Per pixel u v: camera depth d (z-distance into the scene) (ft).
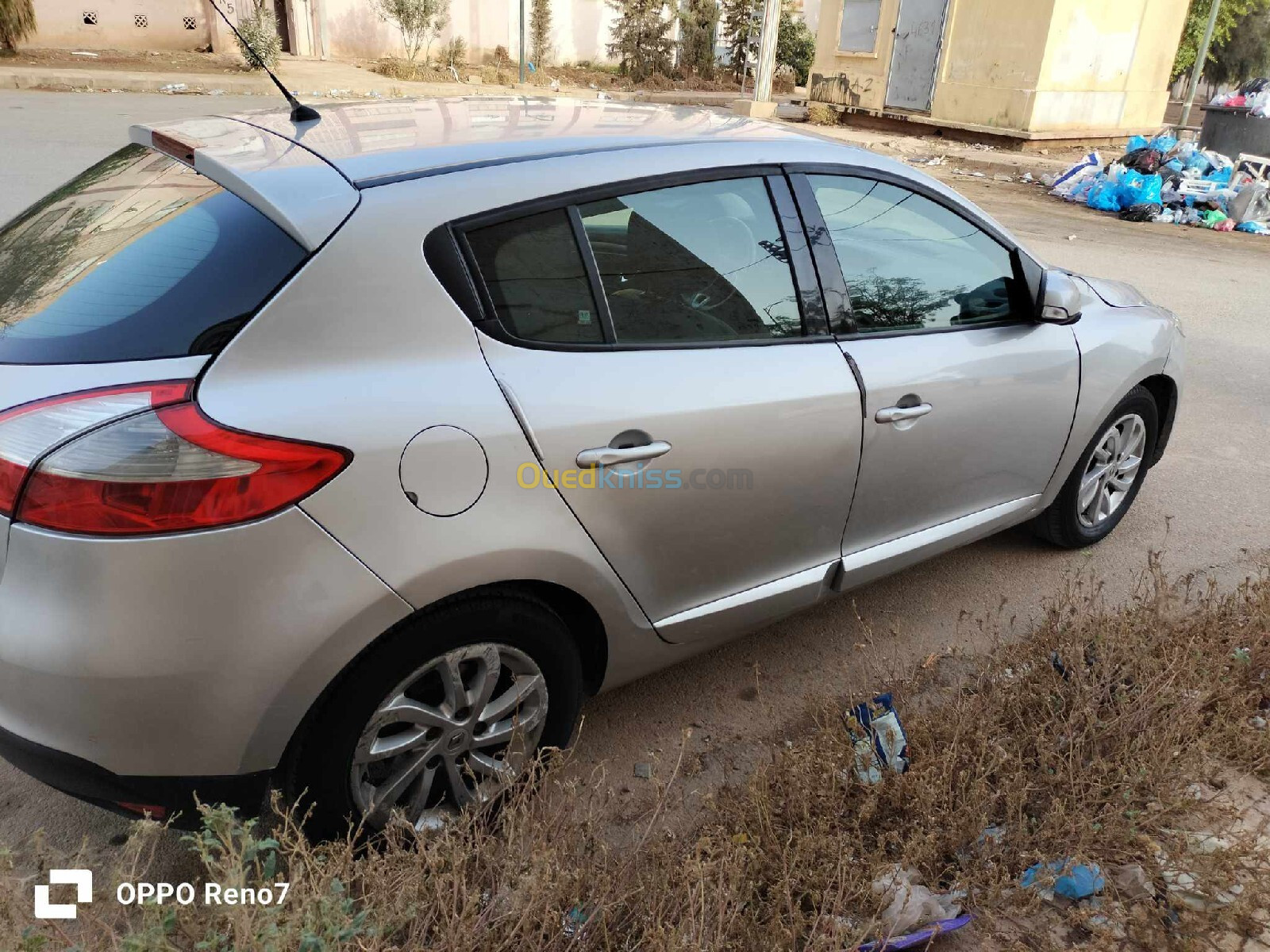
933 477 10.59
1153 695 8.97
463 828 7.12
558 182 7.91
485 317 7.34
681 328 8.44
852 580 10.36
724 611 9.25
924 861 7.82
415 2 73.00
